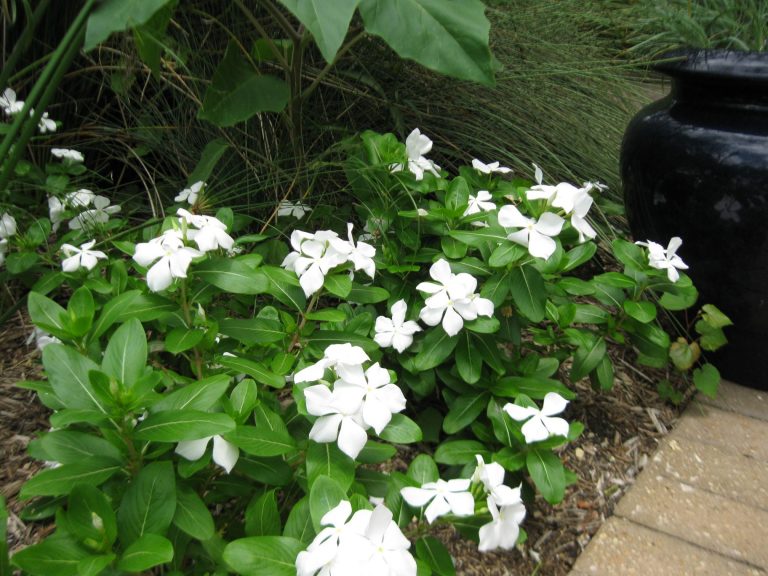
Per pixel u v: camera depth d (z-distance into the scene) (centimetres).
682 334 298
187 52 313
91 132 330
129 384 141
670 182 271
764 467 242
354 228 305
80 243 255
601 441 250
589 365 237
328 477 140
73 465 137
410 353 219
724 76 251
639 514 219
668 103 287
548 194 196
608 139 395
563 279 232
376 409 149
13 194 283
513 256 196
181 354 210
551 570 199
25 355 251
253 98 252
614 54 440
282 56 298
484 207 245
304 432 172
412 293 246
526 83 381
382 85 353
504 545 149
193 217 170
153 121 336
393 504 154
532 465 185
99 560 119
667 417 268
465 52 179
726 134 256
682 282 239
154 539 124
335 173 315
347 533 123
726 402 279
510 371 227
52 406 155
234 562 129
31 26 213
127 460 145
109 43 323
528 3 413
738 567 201
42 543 124
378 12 178
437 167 281
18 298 273
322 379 161
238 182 301
